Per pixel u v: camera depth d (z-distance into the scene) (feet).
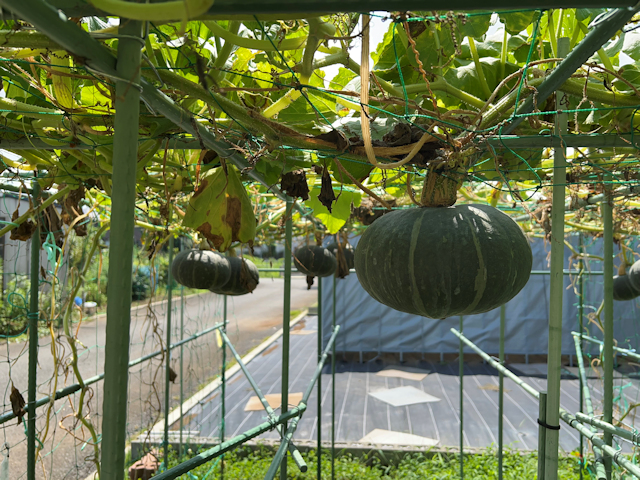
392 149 5.13
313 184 10.64
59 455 19.43
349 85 6.51
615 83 5.67
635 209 14.85
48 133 6.03
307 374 34.60
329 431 24.34
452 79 6.49
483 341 37.83
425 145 5.13
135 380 29.96
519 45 6.77
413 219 5.93
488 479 19.57
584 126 7.01
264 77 6.20
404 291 5.75
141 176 8.34
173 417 25.02
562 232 6.23
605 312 11.71
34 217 9.30
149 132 5.64
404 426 24.93
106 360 3.00
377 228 6.23
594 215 18.47
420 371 35.83
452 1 2.45
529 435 23.89
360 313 38.34
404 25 4.22
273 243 24.38
